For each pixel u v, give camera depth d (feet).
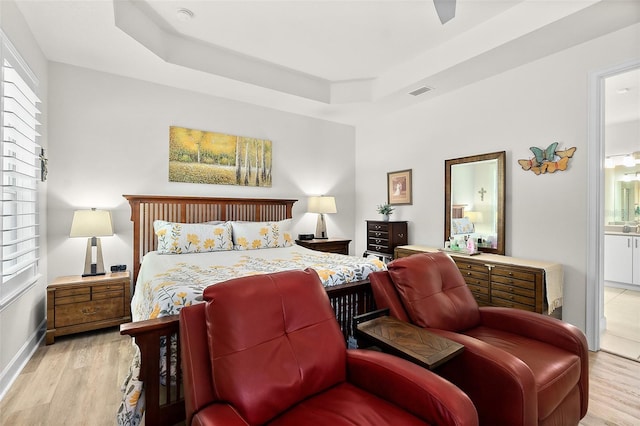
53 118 9.96
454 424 3.23
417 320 5.82
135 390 4.62
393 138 15.15
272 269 7.64
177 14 8.76
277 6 8.37
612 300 13.01
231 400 3.54
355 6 8.36
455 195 12.23
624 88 11.90
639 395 6.56
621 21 7.77
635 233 15.01
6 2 6.55
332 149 16.62
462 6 8.45
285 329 4.26
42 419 5.70
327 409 3.76
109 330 9.92
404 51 10.82
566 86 9.19
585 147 8.84
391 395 3.91
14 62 7.07
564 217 9.29
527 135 10.11
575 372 4.98
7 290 6.76
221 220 12.86
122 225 11.10
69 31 8.21
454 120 12.34
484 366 4.40
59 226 10.09
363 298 7.34
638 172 15.58
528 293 8.79
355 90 13.56
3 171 6.39
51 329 8.77
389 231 13.74
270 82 12.09
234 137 13.42
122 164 11.12
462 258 10.56
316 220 16.06
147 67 10.29
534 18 8.11
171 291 5.59
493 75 10.92
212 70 10.75
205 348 3.98
